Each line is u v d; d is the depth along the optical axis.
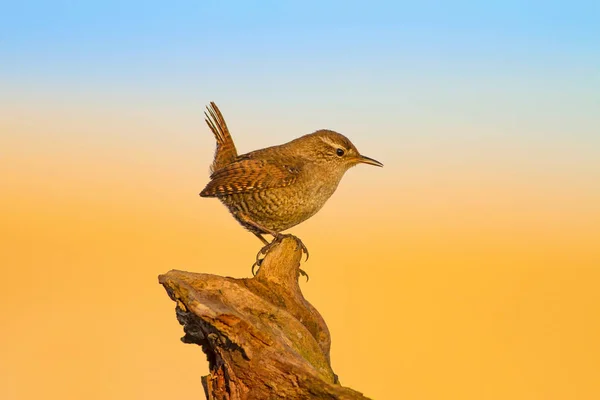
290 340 8.86
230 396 8.41
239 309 8.80
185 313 8.62
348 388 7.93
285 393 8.17
